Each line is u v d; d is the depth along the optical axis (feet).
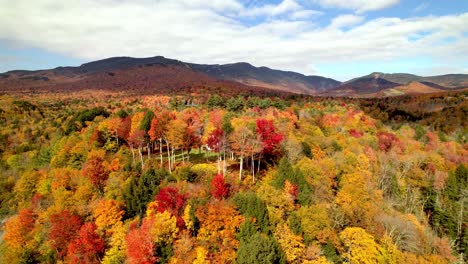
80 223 154.61
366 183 186.39
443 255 155.43
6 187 243.19
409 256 130.72
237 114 361.30
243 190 171.12
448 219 202.08
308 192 160.86
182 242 125.29
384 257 126.00
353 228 133.18
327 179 183.42
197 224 139.95
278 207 150.41
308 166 187.32
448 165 271.08
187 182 181.16
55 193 190.90
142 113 277.85
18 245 164.04
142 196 164.96
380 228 144.05
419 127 431.84
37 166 267.80
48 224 165.99
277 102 467.52
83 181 198.39
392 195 217.56
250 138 198.08
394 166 248.52
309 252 124.36
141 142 234.99
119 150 257.34
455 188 223.71
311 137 262.88
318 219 135.95
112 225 149.18
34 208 187.42
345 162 214.90
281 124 282.97
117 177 191.93
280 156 210.59
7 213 217.97
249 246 110.52
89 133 274.36
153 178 174.09
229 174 197.06
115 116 319.88
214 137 202.80
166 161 242.17
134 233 128.26
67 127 335.26
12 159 288.10
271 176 186.70
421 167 269.03
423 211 226.17
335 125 352.49
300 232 132.16
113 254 134.51
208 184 173.88
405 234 143.95
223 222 130.62
